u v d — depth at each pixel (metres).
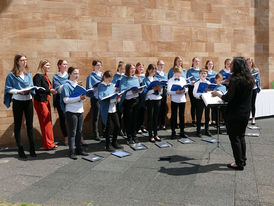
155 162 4.30
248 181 3.50
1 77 5.45
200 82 5.34
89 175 3.81
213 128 6.62
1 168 4.14
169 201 3.01
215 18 7.33
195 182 3.50
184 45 7.06
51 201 3.04
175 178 3.64
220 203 2.94
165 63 6.91
